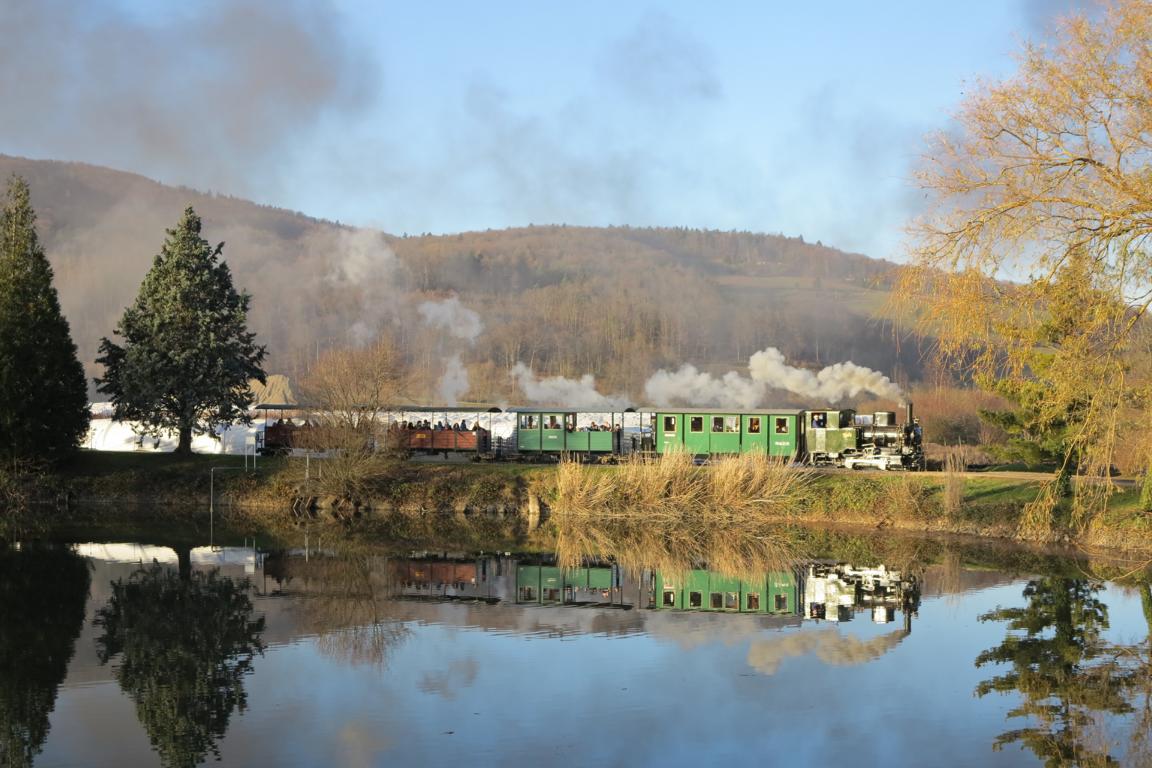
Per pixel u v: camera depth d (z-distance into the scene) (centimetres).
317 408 5544
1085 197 2014
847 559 4056
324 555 4203
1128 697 2273
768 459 5291
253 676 2431
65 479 5772
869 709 2184
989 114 2067
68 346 5856
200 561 4038
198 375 5919
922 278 2128
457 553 4278
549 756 1902
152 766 1853
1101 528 3950
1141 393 2159
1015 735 2020
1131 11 1962
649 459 5400
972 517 4447
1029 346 2138
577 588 3547
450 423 6294
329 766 1850
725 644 2748
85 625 2944
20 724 2086
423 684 2353
